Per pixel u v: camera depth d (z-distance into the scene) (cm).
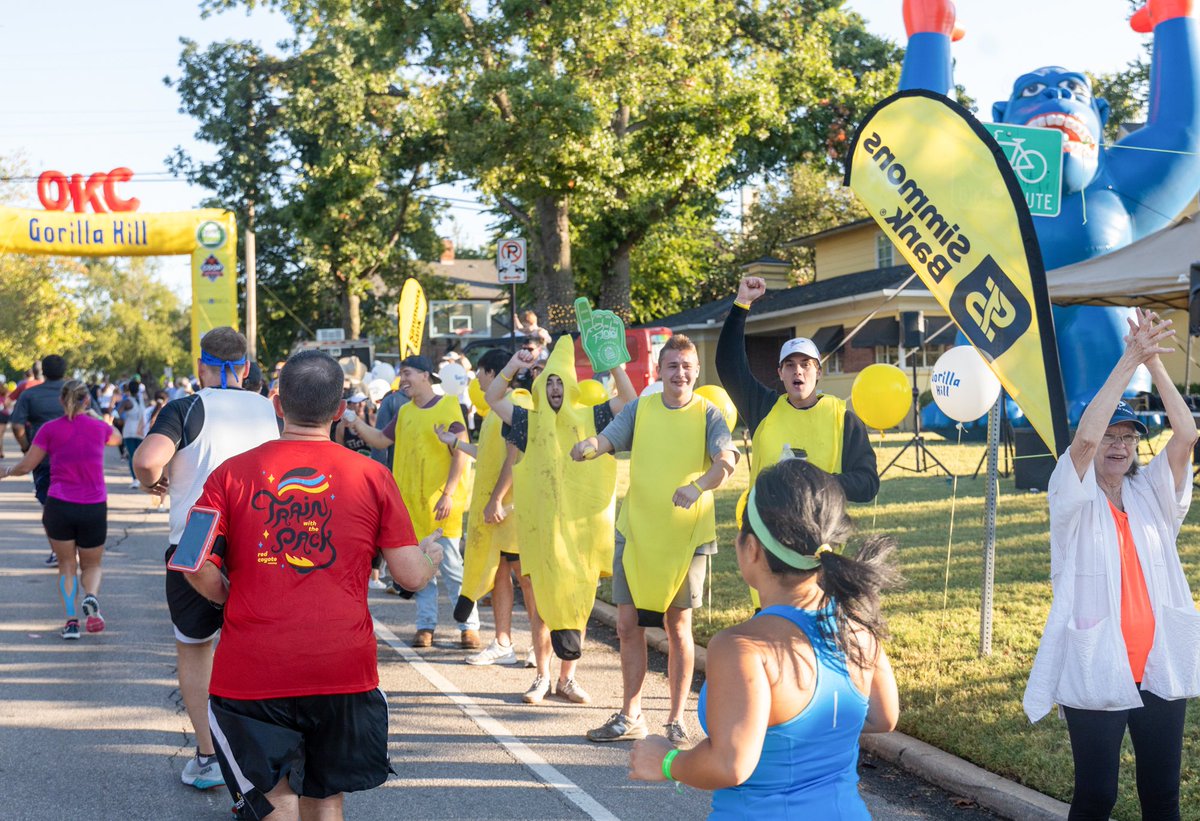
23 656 738
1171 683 345
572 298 2852
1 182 3759
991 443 645
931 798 482
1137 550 354
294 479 336
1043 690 354
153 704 630
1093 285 1239
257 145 3644
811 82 2986
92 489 784
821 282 3372
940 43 1510
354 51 3005
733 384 550
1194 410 1285
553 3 2461
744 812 227
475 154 2542
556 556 583
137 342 8788
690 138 2714
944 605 757
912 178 592
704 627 752
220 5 3338
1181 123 1556
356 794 490
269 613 329
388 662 730
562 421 587
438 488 757
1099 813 353
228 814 466
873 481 518
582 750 551
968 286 568
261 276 4003
